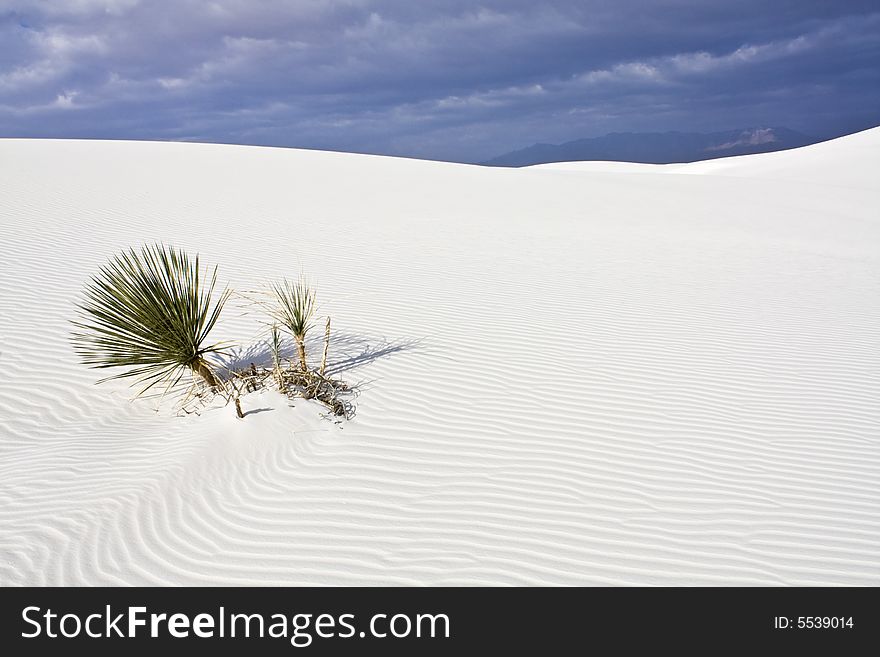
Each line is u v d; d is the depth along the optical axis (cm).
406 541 440
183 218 1486
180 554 423
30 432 569
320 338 788
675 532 452
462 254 1288
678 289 1101
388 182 2334
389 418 606
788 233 1875
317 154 3053
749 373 732
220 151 2936
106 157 2511
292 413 589
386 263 1177
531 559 424
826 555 432
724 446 570
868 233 1958
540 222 1753
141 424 590
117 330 603
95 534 433
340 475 515
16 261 1034
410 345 780
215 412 591
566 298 1009
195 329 629
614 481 513
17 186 1744
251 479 505
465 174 2697
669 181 3027
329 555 425
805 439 585
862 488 509
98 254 1111
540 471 525
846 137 5378
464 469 526
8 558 407
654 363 752
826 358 785
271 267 1097
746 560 427
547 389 673
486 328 849
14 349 715
